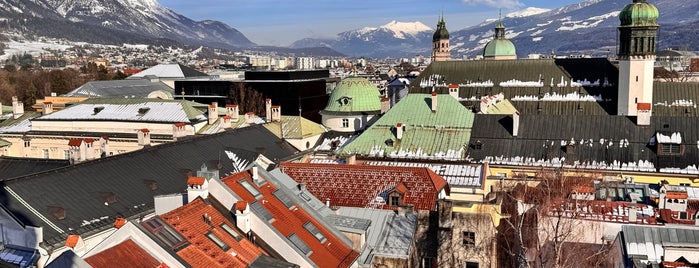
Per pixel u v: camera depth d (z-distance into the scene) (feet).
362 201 247.29
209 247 170.19
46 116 451.53
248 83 606.55
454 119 373.81
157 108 438.81
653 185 288.92
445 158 349.00
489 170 335.06
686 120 346.13
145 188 249.14
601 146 345.31
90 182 234.38
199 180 190.39
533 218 211.61
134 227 159.22
